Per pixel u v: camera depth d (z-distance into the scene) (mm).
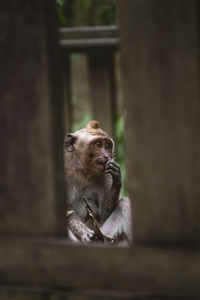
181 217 5266
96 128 10445
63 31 12461
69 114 15016
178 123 5219
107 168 9539
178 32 5164
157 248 5297
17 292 5758
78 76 17375
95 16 19250
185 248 5230
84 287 5586
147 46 5250
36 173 5734
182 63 5176
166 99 5234
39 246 5695
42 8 5629
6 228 5848
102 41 12430
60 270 5652
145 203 5367
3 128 5816
